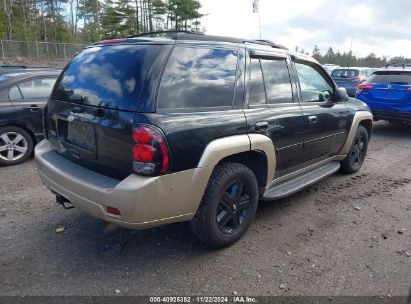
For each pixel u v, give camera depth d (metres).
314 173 4.70
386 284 3.05
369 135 6.05
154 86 2.83
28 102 6.00
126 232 3.78
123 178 2.94
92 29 67.69
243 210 3.61
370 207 4.60
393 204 4.71
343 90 4.91
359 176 5.81
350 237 3.81
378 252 3.54
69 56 43.94
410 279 3.12
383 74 9.20
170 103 2.90
